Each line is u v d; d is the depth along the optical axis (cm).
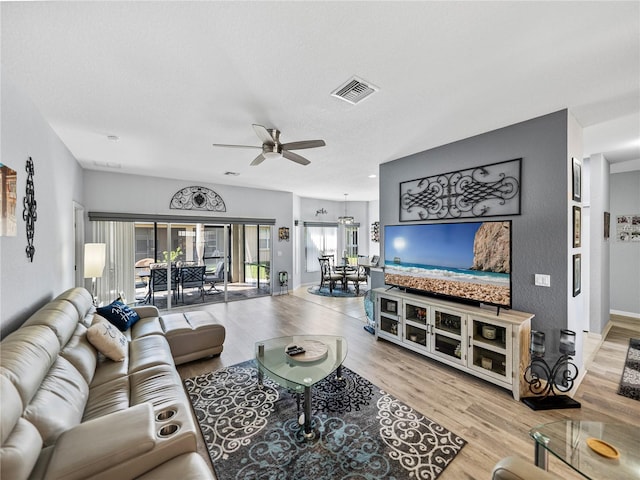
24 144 212
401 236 379
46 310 209
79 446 122
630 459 136
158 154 381
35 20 141
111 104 237
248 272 706
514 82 206
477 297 295
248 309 561
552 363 262
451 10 138
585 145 356
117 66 184
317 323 471
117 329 282
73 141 325
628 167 471
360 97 226
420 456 187
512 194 284
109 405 179
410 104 238
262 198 674
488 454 189
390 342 386
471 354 283
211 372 303
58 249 306
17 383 127
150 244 540
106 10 136
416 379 286
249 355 347
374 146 347
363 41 161
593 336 402
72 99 228
